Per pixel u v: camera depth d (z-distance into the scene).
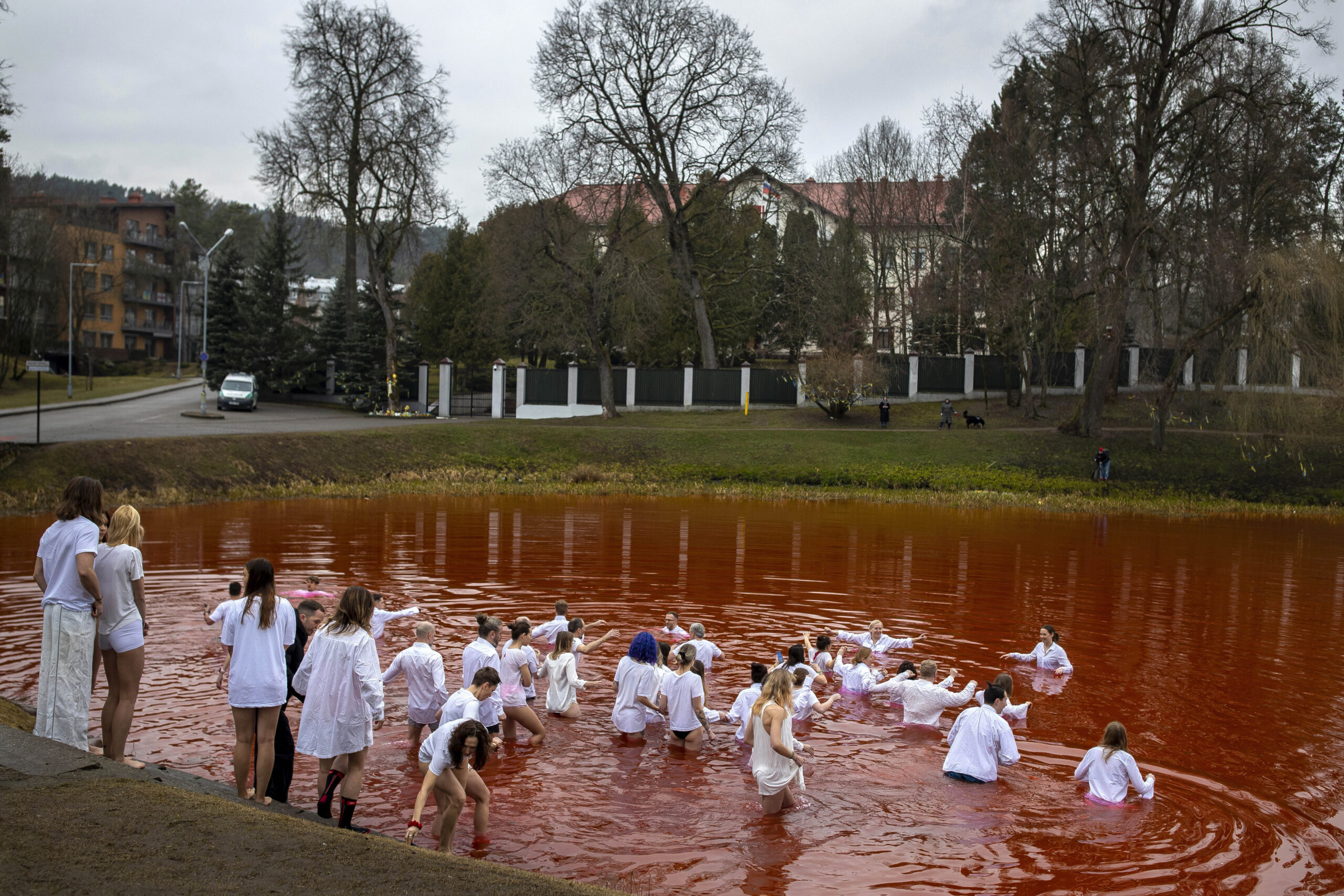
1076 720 9.74
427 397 52.31
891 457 37.78
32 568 15.39
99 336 80.44
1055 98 37.72
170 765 7.34
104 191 134.62
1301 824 7.22
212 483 27.23
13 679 9.42
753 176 47.53
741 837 6.75
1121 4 35.34
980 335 51.72
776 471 36.66
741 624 13.55
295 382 52.97
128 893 3.74
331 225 48.31
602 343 53.06
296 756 8.13
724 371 49.25
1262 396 33.75
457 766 6.12
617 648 12.06
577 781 7.81
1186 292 41.03
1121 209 37.06
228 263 57.78
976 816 7.26
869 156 54.44
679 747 8.78
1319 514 31.66
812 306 52.91
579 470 35.59
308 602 8.55
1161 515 30.47
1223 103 34.84
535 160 43.88
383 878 4.20
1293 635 13.83
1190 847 6.77
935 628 13.77
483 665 8.31
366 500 27.77
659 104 46.59
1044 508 31.50
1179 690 10.89
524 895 4.19
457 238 66.75
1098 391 38.75
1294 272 32.53
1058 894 6.00
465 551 19.02
